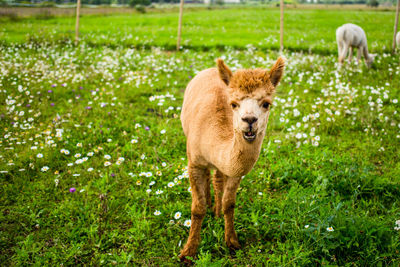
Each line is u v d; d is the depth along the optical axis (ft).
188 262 10.04
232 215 10.56
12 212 11.85
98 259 10.05
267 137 17.97
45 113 19.61
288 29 60.80
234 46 42.09
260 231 11.28
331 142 17.53
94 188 13.47
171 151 16.55
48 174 14.23
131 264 9.97
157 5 142.20
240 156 8.21
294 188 12.78
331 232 10.19
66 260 9.91
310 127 18.88
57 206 12.19
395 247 9.91
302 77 28.02
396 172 14.49
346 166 14.48
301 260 9.64
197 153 10.05
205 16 86.53
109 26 60.70
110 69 28.86
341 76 27.07
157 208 12.17
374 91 20.99
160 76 28.63
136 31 54.19
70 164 13.91
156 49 36.60
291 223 11.05
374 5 151.33
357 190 12.84
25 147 15.88
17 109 19.61
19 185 13.25
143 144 16.88
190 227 10.88
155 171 14.21
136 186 13.61
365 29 57.11
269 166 14.97
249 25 66.74
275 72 8.39
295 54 36.14
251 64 32.17
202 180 10.48
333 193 12.55
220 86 11.08
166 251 10.44
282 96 23.95
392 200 13.01
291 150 16.61
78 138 17.25
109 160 15.40
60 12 80.43
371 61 31.01
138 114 20.83
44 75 25.27
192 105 11.24
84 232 11.12
